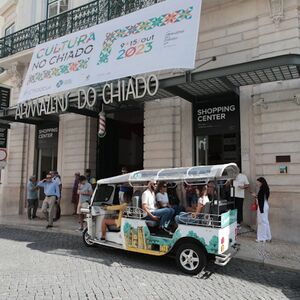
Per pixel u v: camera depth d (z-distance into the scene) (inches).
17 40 601.9
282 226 343.0
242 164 379.9
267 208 327.9
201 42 418.3
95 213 302.4
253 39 383.9
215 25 410.0
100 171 529.0
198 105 421.7
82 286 200.4
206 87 374.6
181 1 365.1
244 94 385.7
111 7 467.2
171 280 218.5
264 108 366.6
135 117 570.3
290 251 290.0
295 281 222.1
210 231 228.2
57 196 428.5
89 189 402.0
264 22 374.9
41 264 249.1
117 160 556.7
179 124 430.9
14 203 594.2
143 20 384.8
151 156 444.8
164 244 247.8
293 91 351.6
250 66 307.0
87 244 311.7
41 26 564.7
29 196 508.1
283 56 292.4
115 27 406.3
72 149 539.8
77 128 537.3
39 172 591.8
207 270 243.6
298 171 341.7
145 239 258.7
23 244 324.8
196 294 193.0
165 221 256.5
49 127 581.0
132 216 269.7
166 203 280.7
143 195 264.1
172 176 257.3
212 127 409.4
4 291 190.2
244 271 243.3
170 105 435.2
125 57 380.8
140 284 207.8
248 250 291.7
